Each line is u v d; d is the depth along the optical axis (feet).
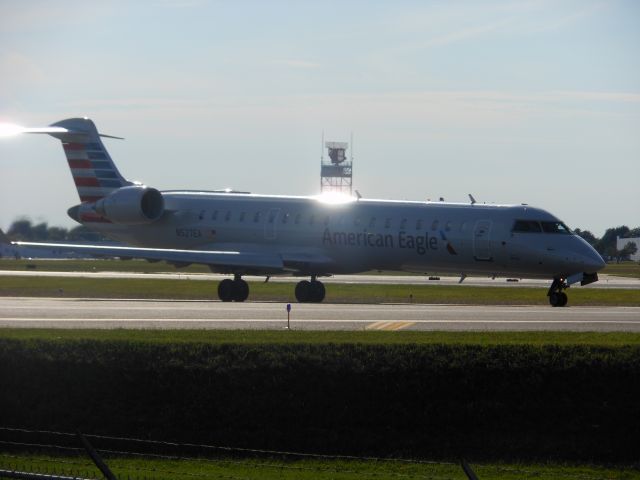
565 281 287.28
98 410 152.56
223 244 329.31
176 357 155.94
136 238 347.77
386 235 298.56
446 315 232.53
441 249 290.76
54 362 155.94
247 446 147.33
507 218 284.82
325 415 149.59
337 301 315.37
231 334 177.17
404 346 157.69
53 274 481.05
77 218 358.02
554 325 209.77
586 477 134.21
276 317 225.97
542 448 145.18
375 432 148.05
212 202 335.26
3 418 153.99
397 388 151.12
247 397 151.12
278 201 323.57
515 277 290.56
